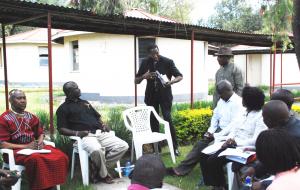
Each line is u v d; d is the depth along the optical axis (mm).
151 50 6832
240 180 4172
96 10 6562
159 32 8695
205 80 18344
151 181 2268
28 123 4934
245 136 4582
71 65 18047
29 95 19984
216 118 5551
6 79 7191
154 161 2328
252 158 4133
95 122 5715
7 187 3822
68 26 7625
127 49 15898
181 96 16984
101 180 5453
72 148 5953
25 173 4648
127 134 6867
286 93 4109
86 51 16891
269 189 2254
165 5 10133
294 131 3479
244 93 4566
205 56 18641
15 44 25047
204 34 9547
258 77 25781
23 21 6551
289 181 2215
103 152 5297
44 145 4973
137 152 5961
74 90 5621
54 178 4523
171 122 6805
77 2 6762
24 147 4742
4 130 4738
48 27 6047
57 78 26031
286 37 7977
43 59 25562
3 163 4797
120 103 16094
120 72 16031
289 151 2264
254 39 11383
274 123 3455
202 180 5152
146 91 6992
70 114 5574
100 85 16500
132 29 8219
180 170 5562
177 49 16750
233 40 11453
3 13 6188
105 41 16125
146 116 6551
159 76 6750
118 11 6781
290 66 24656
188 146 7676
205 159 4805
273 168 2305
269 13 7570
